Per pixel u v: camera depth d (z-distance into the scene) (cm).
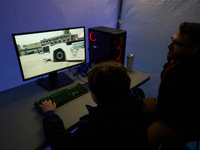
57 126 70
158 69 180
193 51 86
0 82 117
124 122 46
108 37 131
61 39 111
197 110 85
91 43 156
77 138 53
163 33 160
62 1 130
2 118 85
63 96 101
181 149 128
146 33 175
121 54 145
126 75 51
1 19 103
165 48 165
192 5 132
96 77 49
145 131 50
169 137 96
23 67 99
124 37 137
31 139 72
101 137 47
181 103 89
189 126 90
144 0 162
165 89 101
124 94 51
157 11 156
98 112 51
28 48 97
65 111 92
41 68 109
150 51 179
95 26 169
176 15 145
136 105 50
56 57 114
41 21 124
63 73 139
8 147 68
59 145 60
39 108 90
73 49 122
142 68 197
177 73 95
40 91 112
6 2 101
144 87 203
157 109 107
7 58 115
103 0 162
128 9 180
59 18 134
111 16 183
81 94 107
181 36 89
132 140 46
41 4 119
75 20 147
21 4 108
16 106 96
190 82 86
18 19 111
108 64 53
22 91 112
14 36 88
